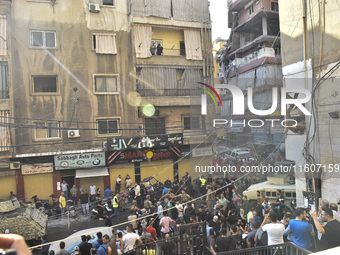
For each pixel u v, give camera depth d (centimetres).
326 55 663
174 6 1450
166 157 1329
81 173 1202
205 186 942
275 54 1296
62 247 546
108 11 1330
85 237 587
